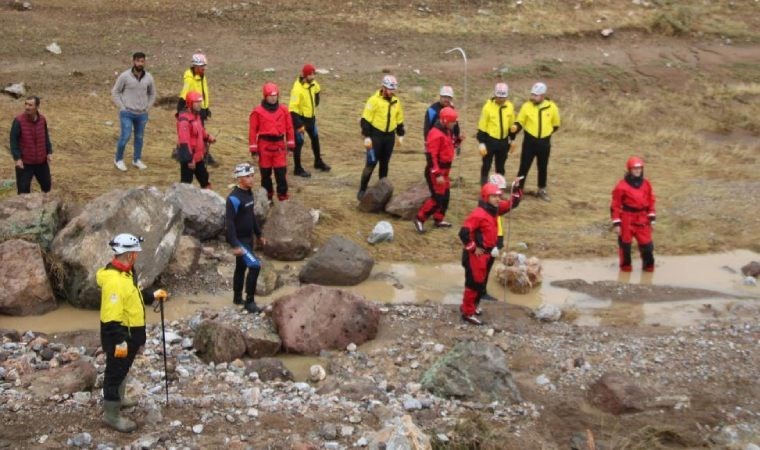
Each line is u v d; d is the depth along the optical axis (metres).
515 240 13.40
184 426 7.57
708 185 16.45
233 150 16.45
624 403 8.60
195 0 26.36
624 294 11.62
